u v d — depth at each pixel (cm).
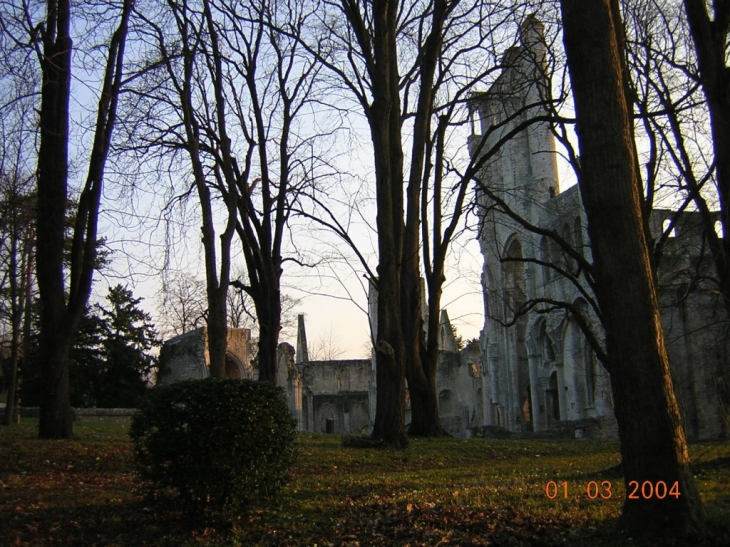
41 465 1470
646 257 825
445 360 6312
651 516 779
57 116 1827
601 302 833
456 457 1844
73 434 1852
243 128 2436
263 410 972
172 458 925
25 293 3381
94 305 4800
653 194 1712
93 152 1864
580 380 4094
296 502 1130
